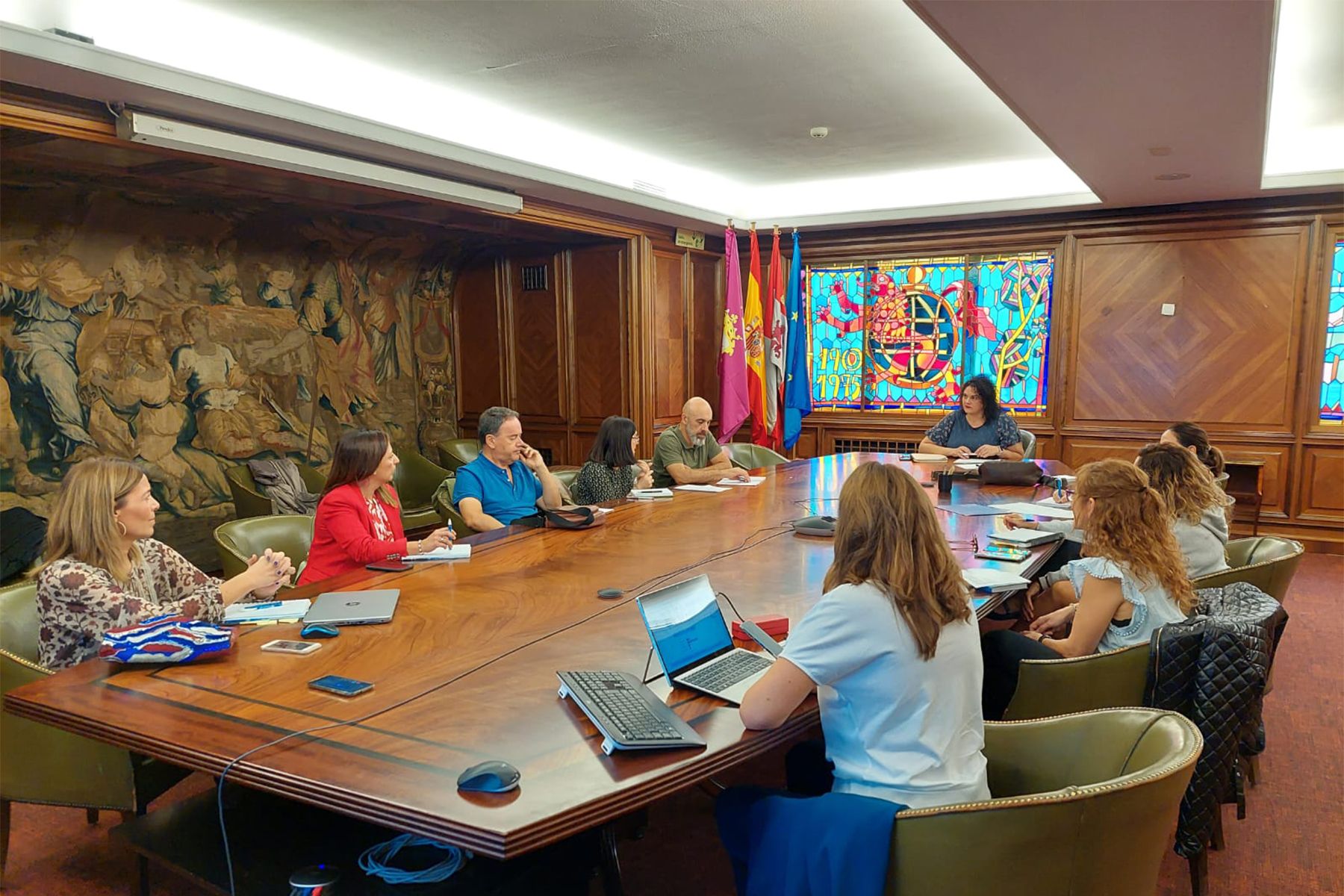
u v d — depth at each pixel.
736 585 2.60
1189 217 6.52
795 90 4.70
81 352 5.05
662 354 7.57
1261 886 2.34
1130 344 6.84
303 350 6.36
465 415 8.00
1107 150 4.72
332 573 3.00
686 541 3.23
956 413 5.82
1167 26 2.86
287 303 6.23
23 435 4.83
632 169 6.49
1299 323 6.30
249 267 5.96
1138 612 2.35
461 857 1.79
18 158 4.32
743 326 7.43
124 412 5.27
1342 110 5.08
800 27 3.78
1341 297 6.20
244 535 3.29
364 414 6.96
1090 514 2.45
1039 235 7.05
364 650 2.03
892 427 7.78
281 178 4.87
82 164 4.48
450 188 5.26
